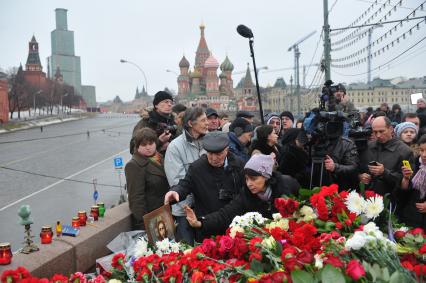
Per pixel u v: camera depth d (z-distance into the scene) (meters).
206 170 4.44
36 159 26.59
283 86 84.94
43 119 89.56
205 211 4.42
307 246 3.01
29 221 3.96
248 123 6.22
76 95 165.50
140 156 5.41
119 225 5.11
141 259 3.27
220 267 3.05
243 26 6.13
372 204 3.47
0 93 66.56
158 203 5.41
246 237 3.47
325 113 4.95
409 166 4.78
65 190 15.70
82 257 4.24
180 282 2.97
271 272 2.85
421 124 9.48
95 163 24.20
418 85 53.09
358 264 2.45
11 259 3.65
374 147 5.51
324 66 15.98
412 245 3.19
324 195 3.70
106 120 105.12
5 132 58.34
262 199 4.12
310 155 5.23
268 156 4.06
